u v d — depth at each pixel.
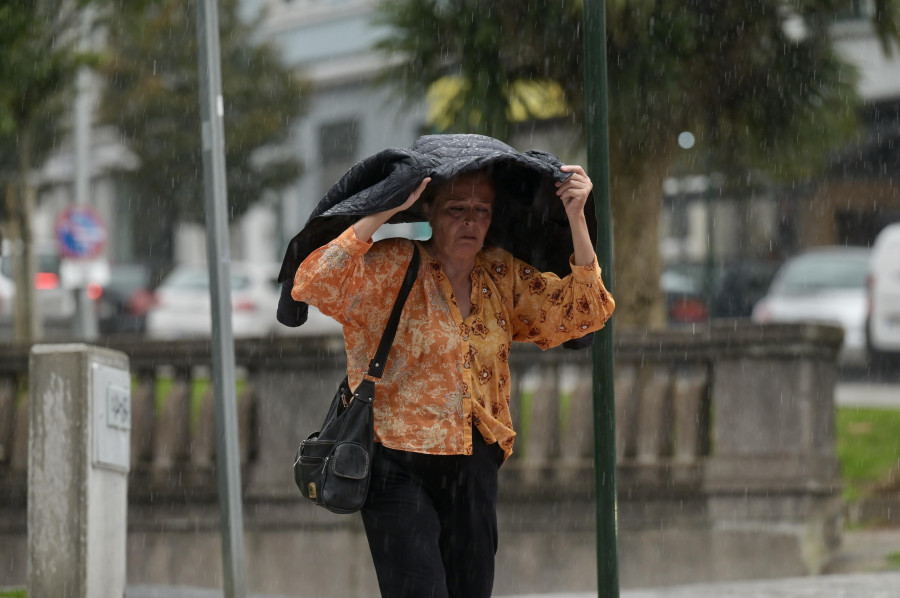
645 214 35.66
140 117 87.19
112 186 110.62
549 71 33.97
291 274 13.98
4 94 41.47
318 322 77.00
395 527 13.53
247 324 78.50
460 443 13.59
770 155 35.44
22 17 37.94
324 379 30.56
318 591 30.33
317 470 13.57
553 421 31.06
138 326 79.31
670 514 30.05
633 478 30.23
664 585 29.89
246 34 92.19
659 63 32.88
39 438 19.69
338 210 13.20
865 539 31.27
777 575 29.16
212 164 19.42
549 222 14.41
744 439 29.81
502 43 33.53
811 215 93.44
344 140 102.75
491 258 14.25
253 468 31.08
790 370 29.52
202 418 32.47
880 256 58.69
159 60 86.19
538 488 30.64
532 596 27.39
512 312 14.23
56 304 79.25
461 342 13.66
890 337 58.19
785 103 34.72
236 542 19.12
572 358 31.03
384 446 13.60
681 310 71.19
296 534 30.59
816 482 29.28
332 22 103.12
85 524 19.59
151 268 85.75
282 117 91.38
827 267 63.44
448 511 13.93
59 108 58.00
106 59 43.72
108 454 20.31
